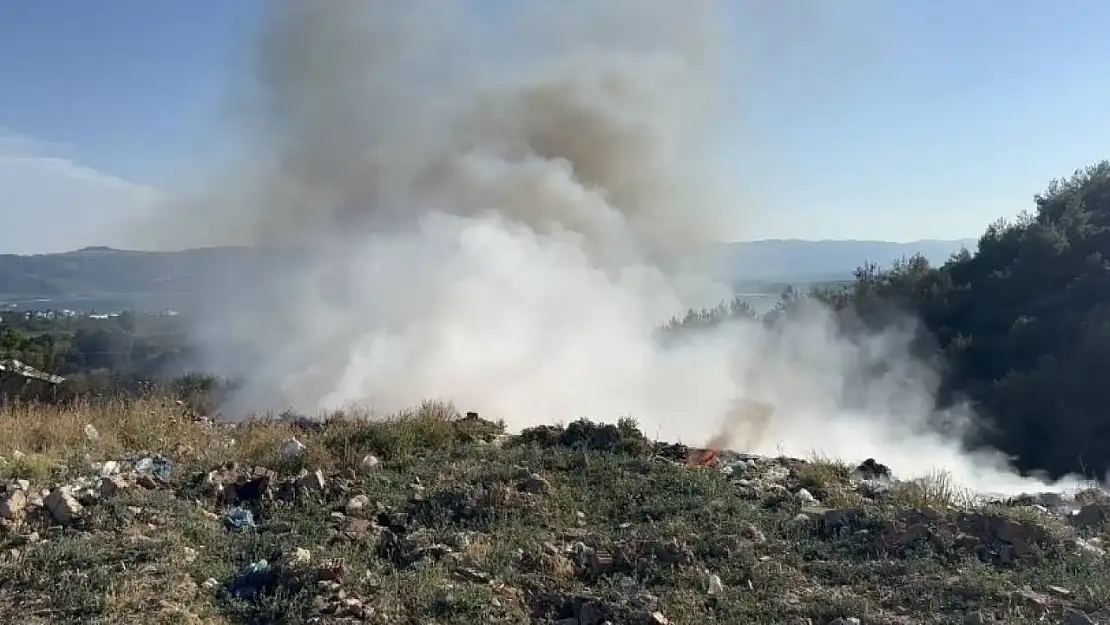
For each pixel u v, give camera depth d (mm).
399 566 5105
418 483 6488
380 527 5602
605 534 5562
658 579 4949
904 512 5797
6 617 4195
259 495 6160
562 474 6816
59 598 4375
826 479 6949
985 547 5277
